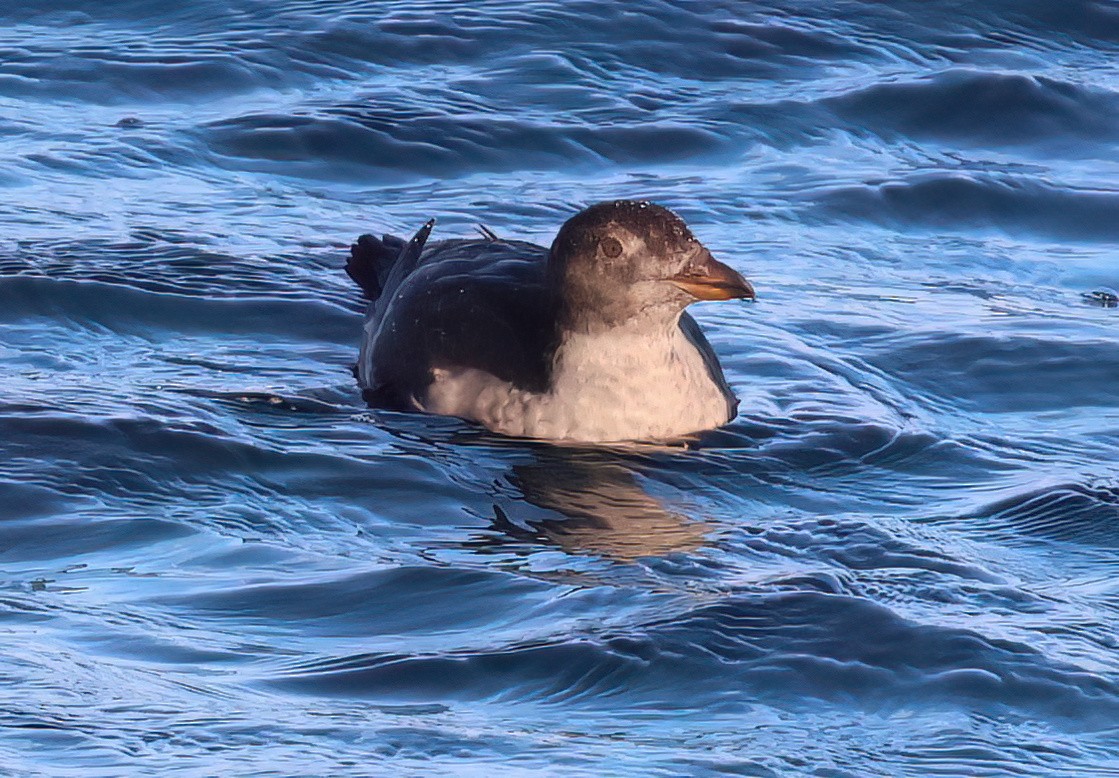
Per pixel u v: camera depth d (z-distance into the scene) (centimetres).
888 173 2102
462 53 2358
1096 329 1711
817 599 1112
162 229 1862
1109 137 2244
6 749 905
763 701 992
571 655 1035
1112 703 991
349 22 2417
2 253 1750
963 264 1903
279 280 1759
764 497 1348
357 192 2025
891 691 1005
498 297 1522
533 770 903
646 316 1453
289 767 897
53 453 1332
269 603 1109
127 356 1584
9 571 1147
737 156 2138
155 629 1063
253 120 2144
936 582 1157
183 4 2478
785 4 2525
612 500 1332
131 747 912
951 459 1423
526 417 1473
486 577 1160
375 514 1288
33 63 2283
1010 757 934
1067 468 1396
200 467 1340
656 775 902
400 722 954
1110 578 1172
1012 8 2544
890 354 1647
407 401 1517
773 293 1788
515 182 2059
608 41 2398
